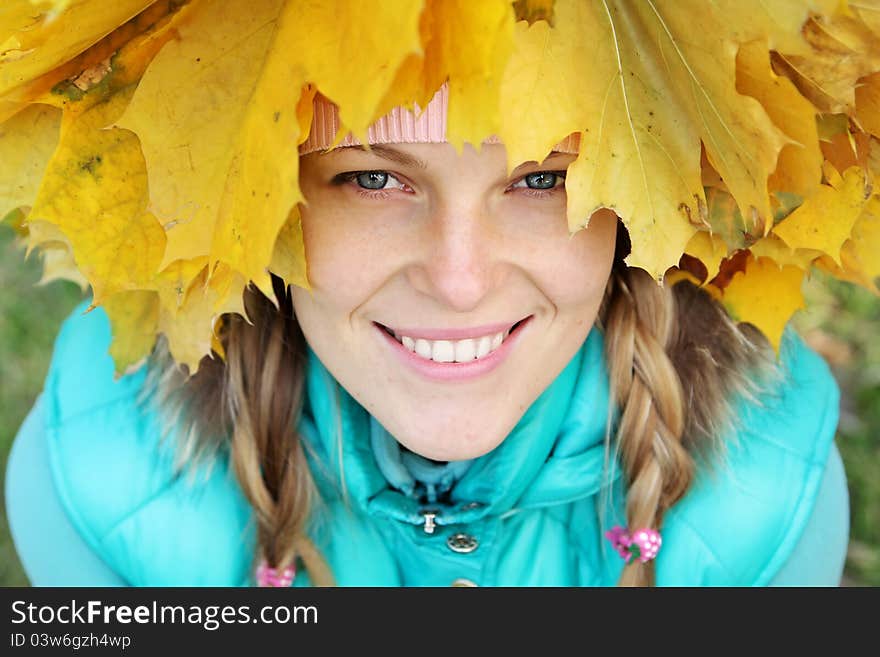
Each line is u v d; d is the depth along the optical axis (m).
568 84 0.75
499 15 0.64
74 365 1.42
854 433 2.35
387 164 0.89
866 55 0.75
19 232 1.09
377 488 1.26
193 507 1.34
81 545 1.41
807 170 0.80
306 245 0.96
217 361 1.32
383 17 0.63
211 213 0.80
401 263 0.96
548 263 0.97
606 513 1.35
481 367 1.05
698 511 1.34
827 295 2.49
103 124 0.83
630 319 1.28
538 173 0.92
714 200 0.90
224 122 0.78
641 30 0.76
